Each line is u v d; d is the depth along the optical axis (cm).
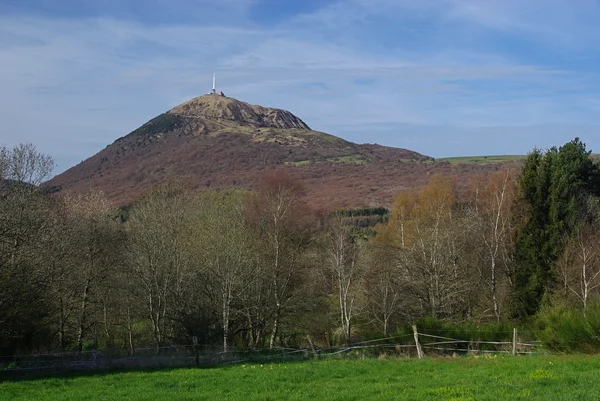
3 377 2541
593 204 5225
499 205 4834
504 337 2888
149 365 2817
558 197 4638
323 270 5025
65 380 2378
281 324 4722
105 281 4344
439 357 2622
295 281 4791
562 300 4047
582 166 5769
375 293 4706
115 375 2481
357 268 4825
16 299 2984
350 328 4544
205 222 4722
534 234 4644
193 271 4219
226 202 5619
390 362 2492
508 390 1544
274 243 4694
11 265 3148
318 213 6359
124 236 4666
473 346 2858
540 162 4838
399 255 4866
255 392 1858
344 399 1623
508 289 4641
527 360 2245
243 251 4262
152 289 4122
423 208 6088
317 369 2380
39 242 3478
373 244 5253
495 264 4694
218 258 4156
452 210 6047
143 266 4097
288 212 4950
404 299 4625
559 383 1623
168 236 4288
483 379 1800
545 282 4453
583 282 4209
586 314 2505
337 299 5300
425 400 1482
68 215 4425
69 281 4019
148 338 4603
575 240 4497
